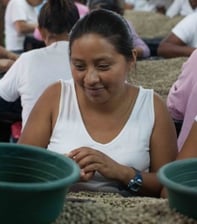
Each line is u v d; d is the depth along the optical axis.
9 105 3.55
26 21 5.77
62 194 1.46
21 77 3.15
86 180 2.09
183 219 1.54
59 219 1.52
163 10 8.23
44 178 1.65
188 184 1.70
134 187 2.18
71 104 2.27
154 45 5.45
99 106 2.22
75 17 3.22
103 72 2.08
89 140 2.22
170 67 4.19
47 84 3.12
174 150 2.29
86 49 2.06
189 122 2.64
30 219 1.40
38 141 2.29
